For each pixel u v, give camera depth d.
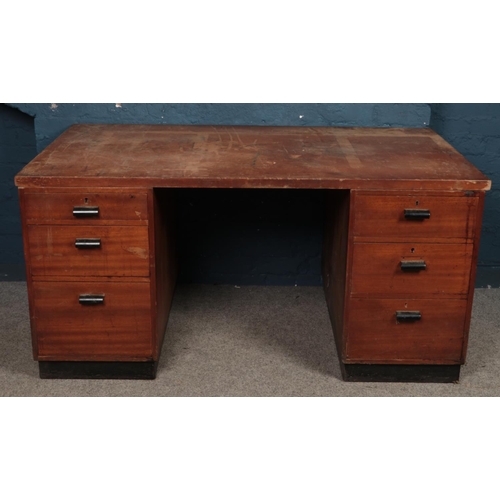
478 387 3.57
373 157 3.61
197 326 4.07
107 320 3.47
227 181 3.27
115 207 3.30
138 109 4.26
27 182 3.26
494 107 4.35
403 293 3.44
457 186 3.28
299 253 4.51
